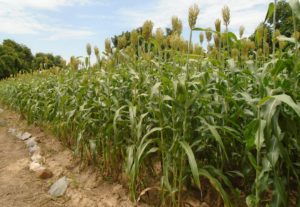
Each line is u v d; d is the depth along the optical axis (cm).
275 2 241
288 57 245
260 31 325
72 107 562
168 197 311
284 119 212
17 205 372
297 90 224
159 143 289
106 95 425
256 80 263
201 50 372
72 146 566
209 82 310
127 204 340
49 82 838
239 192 292
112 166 398
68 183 420
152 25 333
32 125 880
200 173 260
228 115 291
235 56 352
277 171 242
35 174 480
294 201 298
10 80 1609
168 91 292
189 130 279
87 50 488
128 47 413
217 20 323
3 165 542
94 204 358
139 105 340
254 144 226
